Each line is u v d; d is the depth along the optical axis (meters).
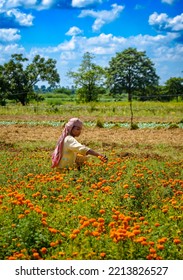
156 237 5.46
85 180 8.41
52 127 25.06
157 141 18.67
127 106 44.25
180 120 29.38
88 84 69.12
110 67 99.25
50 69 66.19
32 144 16.88
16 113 36.12
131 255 5.02
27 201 6.20
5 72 63.31
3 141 17.80
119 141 18.61
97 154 9.17
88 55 69.31
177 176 9.48
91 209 6.55
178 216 6.16
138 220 6.30
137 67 98.25
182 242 5.48
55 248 5.41
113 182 8.27
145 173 9.09
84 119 30.88
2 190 7.87
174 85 101.56
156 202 7.19
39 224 5.73
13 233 5.44
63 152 9.33
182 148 16.14
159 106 44.47
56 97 102.62
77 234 5.44
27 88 63.91
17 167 10.27
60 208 6.73
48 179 7.96
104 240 5.26
